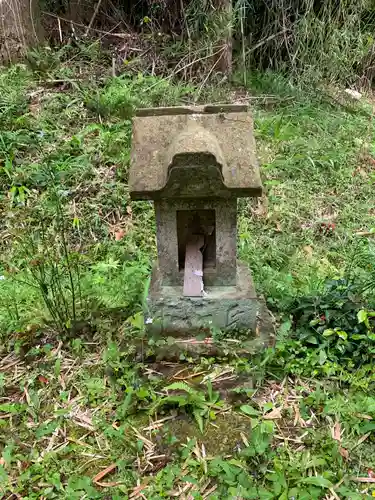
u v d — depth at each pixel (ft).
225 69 9.43
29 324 4.91
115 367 4.32
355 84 10.54
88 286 5.32
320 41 9.41
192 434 3.90
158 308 4.45
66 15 9.96
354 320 4.45
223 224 4.25
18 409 4.13
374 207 7.13
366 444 3.82
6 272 5.60
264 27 9.87
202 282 4.42
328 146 8.05
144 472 3.66
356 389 4.17
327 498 3.44
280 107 9.14
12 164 7.06
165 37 9.48
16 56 8.73
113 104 8.10
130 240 6.22
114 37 9.82
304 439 3.83
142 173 3.98
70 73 8.66
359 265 6.11
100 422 4.00
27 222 6.40
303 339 4.48
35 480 3.58
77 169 6.98
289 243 6.40
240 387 4.18
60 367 4.53
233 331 4.52
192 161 3.73
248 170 3.93
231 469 3.58
